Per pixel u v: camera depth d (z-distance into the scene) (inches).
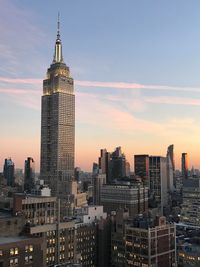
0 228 7765.8
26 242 7288.4
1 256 6840.6
